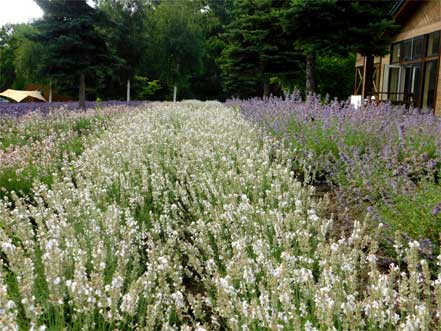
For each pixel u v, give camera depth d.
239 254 2.64
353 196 4.45
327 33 13.32
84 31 17.33
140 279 2.44
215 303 2.79
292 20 13.15
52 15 16.89
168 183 4.62
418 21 15.25
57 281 2.25
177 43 33.59
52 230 3.01
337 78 27.47
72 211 3.62
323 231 3.10
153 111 11.83
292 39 15.00
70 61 17.03
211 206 3.97
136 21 30.86
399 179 4.23
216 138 6.41
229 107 15.61
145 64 33.09
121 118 10.53
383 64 19.30
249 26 20.92
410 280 2.34
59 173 5.46
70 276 2.78
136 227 3.33
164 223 3.81
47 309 2.45
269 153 6.01
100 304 2.25
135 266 2.91
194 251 3.13
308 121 7.49
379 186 4.36
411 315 2.21
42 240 2.77
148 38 32.56
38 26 17.08
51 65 17.70
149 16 33.94
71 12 17.06
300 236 2.98
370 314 2.20
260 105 11.20
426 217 3.37
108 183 4.52
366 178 4.61
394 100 16.94
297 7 12.70
